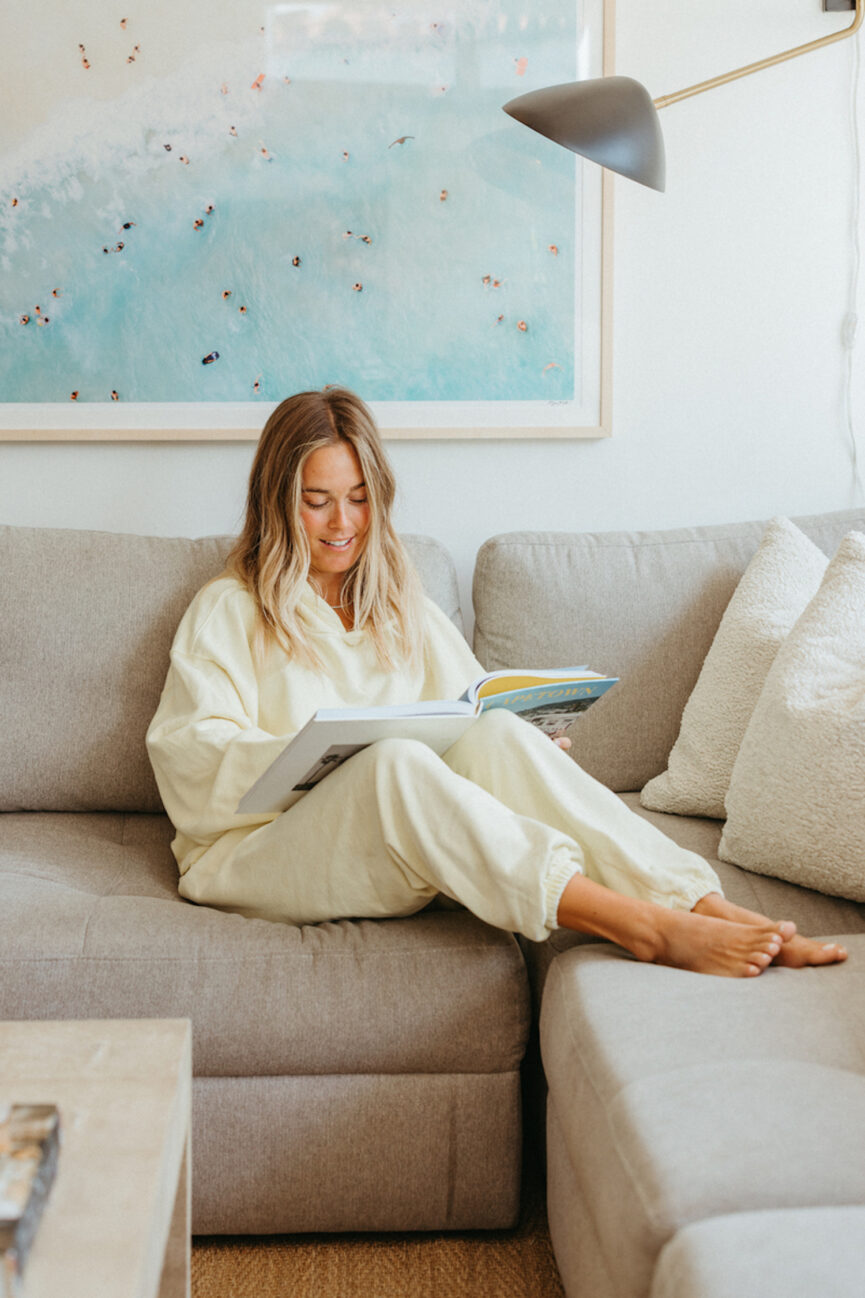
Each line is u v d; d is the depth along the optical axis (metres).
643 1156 0.79
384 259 1.92
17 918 1.19
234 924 1.22
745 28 1.91
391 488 1.62
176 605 1.68
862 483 2.03
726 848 1.42
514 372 1.96
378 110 1.88
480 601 1.80
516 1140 1.19
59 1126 0.63
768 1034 0.94
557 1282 1.16
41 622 1.63
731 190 1.95
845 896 1.29
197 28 1.85
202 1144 1.15
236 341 1.93
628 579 1.76
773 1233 0.68
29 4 1.83
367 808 1.20
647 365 1.99
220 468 1.96
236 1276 1.17
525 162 1.90
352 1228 1.20
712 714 1.60
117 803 1.64
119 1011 1.14
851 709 1.30
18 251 1.89
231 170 1.88
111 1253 0.56
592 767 1.72
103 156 1.87
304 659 1.51
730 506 2.03
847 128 1.95
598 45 1.89
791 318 1.99
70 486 1.96
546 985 1.14
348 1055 1.15
